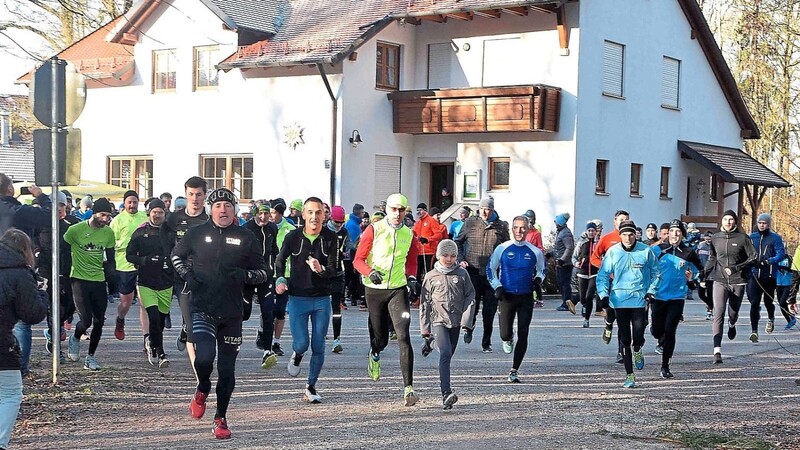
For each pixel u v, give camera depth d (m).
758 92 36.34
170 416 8.95
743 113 33.81
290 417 8.98
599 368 12.63
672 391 10.91
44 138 10.37
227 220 8.17
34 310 6.85
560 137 26.56
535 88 25.77
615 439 8.23
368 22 27.70
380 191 28.19
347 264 19.80
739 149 34.34
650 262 11.30
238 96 28.98
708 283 13.98
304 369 11.99
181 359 12.61
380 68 28.08
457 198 28.30
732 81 32.78
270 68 28.30
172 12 30.27
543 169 26.83
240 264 8.19
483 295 14.25
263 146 28.48
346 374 11.67
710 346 15.41
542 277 11.41
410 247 9.83
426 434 8.32
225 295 8.11
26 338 10.40
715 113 32.91
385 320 10.05
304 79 27.58
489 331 14.12
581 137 26.53
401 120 28.08
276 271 9.65
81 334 11.80
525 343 11.28
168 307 11.77
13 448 7.55
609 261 11.32
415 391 10.53
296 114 27.75
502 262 11.42
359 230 20.16
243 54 28.33
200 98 29.78
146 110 31.06
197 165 29.98
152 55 30.88
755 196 32.50
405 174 28.91
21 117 29.00
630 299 11.22
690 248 13.41
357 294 20.05
